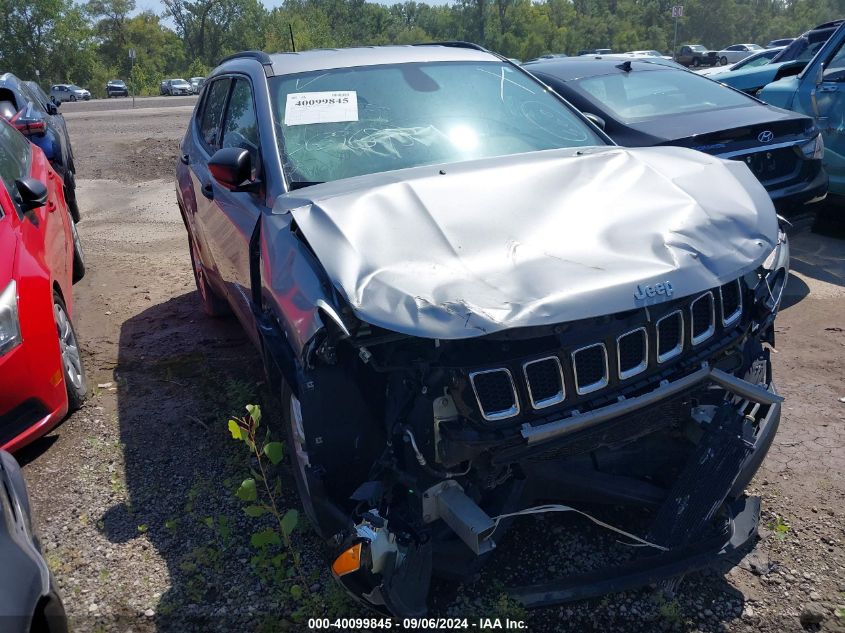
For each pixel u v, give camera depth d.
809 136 5.79
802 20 125.00
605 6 114.25
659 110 6.32
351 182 3.13
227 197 3.88
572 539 3.03
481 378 2.34
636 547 2.85
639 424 2.58
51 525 3.35
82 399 4.37
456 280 2.40
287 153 3.42
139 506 3.46
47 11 69.56
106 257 7.61
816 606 2.67
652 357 2.51
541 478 2.63
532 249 2.56
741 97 6.64
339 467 2.59
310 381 2.53
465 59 4.23
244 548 3.13
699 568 2.63
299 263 2.70
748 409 2.84
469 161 3.34
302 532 3.19
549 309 2.27
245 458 3.76
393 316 2.27
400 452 2.52
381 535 2.32
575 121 4.00
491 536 2.51
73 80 73.50
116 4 89.94
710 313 2.63
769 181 5.73
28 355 3.65
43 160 6.26
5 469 2.86
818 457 3.54
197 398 4.43
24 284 3.77
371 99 3.78
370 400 2.63
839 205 6.89
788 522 3.10
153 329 5.59
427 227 2.65
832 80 6.76
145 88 62.44
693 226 2.72
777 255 2.97
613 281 2.40
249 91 3.99
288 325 2.67
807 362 4.51
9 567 2.26
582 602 2.73
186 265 7.25
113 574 3.03
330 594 2.81
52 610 2.37
